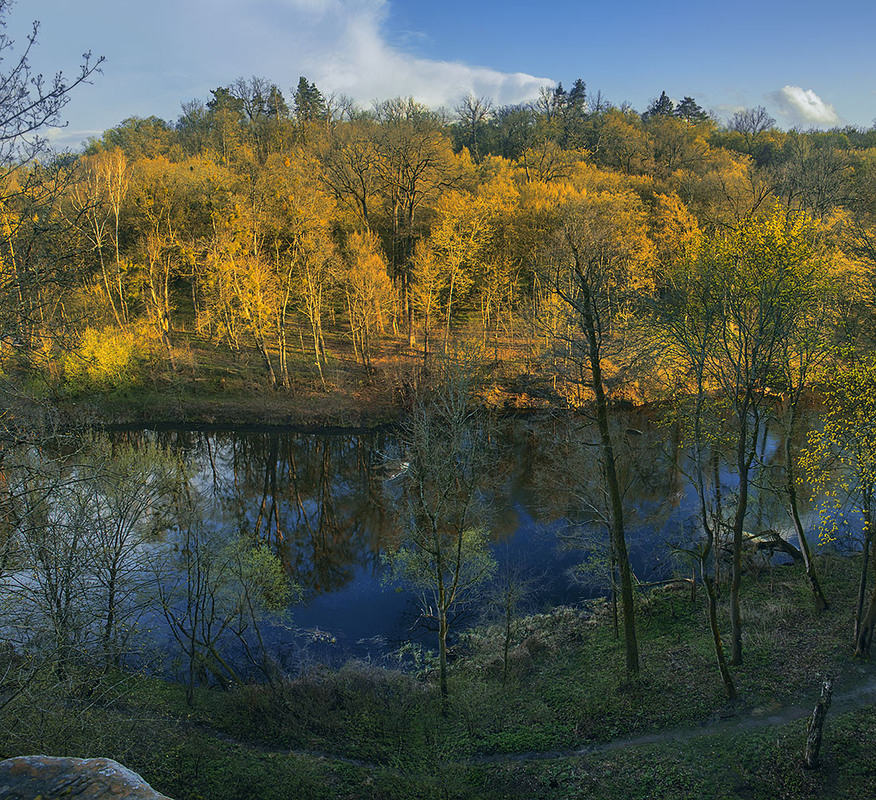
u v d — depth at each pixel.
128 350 49.41
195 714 20.12
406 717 19.92
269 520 36.50
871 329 19.92
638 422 40.41
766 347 18.69
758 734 16.03
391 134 59.19
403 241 64.38
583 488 25.86
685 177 72.94
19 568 14.87
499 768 16.62
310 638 25.67
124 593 21.95
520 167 82.88
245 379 54.06
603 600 27.06
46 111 9.34
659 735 17.19
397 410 50.47
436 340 56.56
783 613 22.50
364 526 36.56
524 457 40.69
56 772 4.35
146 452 25.75
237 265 49.88
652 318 20.41
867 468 17.72
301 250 53.25
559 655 23.11
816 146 94.44
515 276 61.38
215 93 99.62
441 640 20.62
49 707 14.28
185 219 60.16
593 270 18.67
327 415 50.09
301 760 17.25
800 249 17.69
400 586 29.72
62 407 44.09
